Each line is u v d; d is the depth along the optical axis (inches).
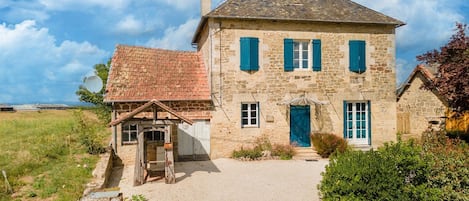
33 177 390.9
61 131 743.7
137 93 525.0
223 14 542.0
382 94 601.9
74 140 607.2
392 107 605.6
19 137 663.8
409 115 748.6
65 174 401.7
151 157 523.5
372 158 270.1
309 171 456.8
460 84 478.6
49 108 1887.3
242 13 550.6
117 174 464.1
